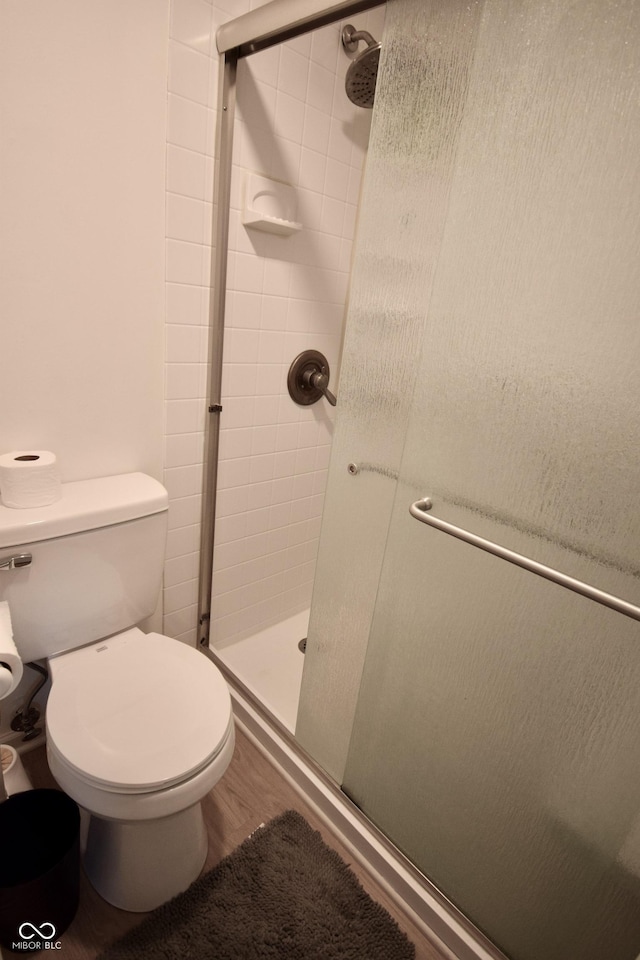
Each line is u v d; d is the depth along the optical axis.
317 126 1.31
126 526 1.07
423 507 0.88
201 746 0.84
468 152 0.72
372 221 0.88
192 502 1.42
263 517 1.65
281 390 1.52
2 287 0.93
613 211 0.59
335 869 1.06
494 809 0.90
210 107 1.09
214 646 1.68
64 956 0.88
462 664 0.89
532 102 0.63
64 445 1.11
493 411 0.76
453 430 0.82
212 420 1.35
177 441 1.31
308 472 1.74
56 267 0.98
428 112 0.76
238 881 1.02
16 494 0.95
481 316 0.75
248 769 1.29
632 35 0.54
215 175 1.15
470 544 0.81
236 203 1.21
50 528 0.95
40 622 1.01
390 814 1.08
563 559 0.72
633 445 0.62
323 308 1.55
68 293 1.01
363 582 1.06
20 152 0.88
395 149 0.82
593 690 0.73
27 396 1.03
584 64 0.58
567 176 0.62
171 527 1.39
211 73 1.07
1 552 0.91
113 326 1.10
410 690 1.00
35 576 0.97
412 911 1.01
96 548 1.04
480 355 0.76
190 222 1.15
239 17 0.99
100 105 0.94
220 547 1.55
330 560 1.12
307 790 1.21
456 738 0.93
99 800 0.77
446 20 0.71
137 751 0.81
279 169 1.27
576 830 0.80
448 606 0.89
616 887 0.77
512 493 0.76
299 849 1.09
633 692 0.69
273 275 1.36
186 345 1.24
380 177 0.85
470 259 0.74
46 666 1.10
